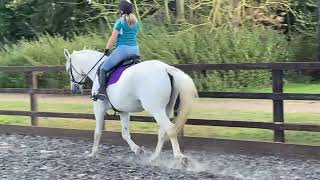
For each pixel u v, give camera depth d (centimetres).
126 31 852
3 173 805
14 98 1827
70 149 1012
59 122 1288
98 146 953
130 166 841
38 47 2216
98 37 2106
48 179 762
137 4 2116
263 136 1012
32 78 1213
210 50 1856
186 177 750
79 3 2598
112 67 865
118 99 850
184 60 1856
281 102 888
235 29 1906
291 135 1016
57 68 1163
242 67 911
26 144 1077
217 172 782
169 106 824
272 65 885
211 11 1917
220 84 1694
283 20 2161
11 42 2838
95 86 909
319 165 808
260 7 1927
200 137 953
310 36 2097
